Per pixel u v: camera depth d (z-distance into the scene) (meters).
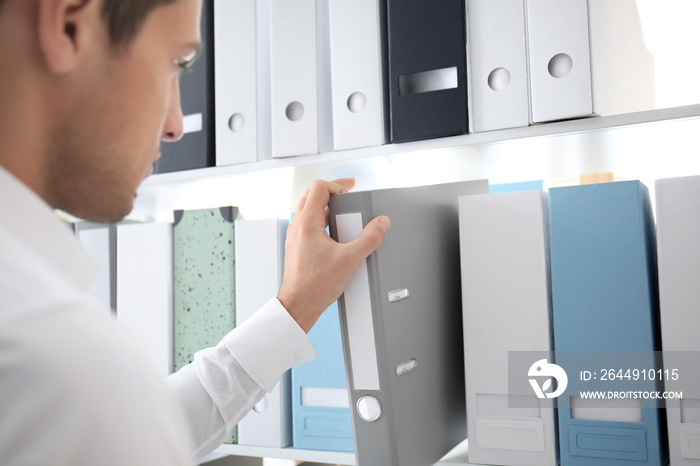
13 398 0.20
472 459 0.87
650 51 1.20
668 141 0.99
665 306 0.79
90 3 0.30
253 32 1.16
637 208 0.80
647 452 0.78
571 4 0.91
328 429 1.06
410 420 0.72
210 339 1.19
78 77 0.30
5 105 0.28
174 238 1.24
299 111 1.12
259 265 1.14
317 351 1.07
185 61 0.39
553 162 1.15
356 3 1.07
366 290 0.68
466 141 0.98
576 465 0.82
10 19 0.28
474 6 0.99
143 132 0.34
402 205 0.76
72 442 0.20
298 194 1.45
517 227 0.86
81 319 0.22
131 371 0.22
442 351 0.84
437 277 0.85
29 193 0.28
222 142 1.18
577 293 0.83
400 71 1.02
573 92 0.90
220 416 0.74
